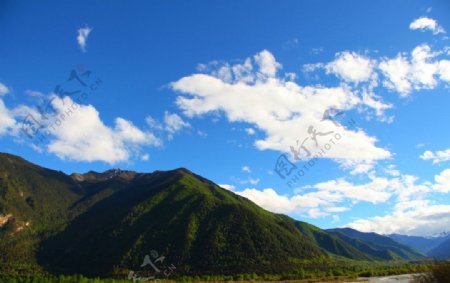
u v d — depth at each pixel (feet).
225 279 638.12
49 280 599.57
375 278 498.28
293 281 546.26
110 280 609.01
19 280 642.63
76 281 557.33
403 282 373.81
